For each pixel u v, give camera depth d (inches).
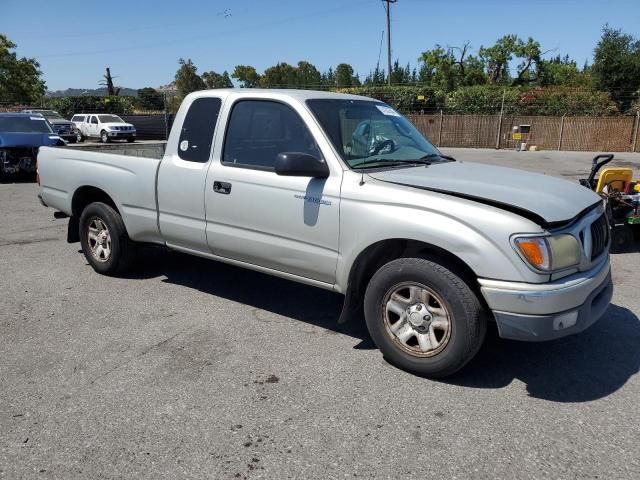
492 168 178.1
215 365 152.4
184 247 198.5
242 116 176.1
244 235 175.0
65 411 129.4
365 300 150.9
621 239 280.1
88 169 223.1
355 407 131.3
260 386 140.9
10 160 547.2
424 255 144.2
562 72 1950.1
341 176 153.1
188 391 138.4
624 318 188.4
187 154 189.8
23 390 138.7
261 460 112.0
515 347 164.7
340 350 162.6
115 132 1300.4
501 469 109.0
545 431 121.8
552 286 127.5
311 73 3558.1
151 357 157.1
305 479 106.3
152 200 200.8
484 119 1175.0
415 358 144.3
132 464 110.7
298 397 135.6
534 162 825.5
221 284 222.7
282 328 178.9
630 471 108.5
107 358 156.4
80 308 195.6
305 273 164.9
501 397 136.2
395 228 140.8
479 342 136.5
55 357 156.9
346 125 167.2
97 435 120.1
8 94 1584.6
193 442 117.7
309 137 160.7
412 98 1366.9
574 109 1257.4
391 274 143.9
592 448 115.7
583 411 130.0
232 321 184.4
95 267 232.8
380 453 114.0
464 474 107.5
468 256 131.6
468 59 1934.1
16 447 116.0
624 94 1389.0
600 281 140.1
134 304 199.6
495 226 128.8
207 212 183.3
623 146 1079.0
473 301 133.7
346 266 152.9
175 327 178.9
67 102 1710.1
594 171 276.5
